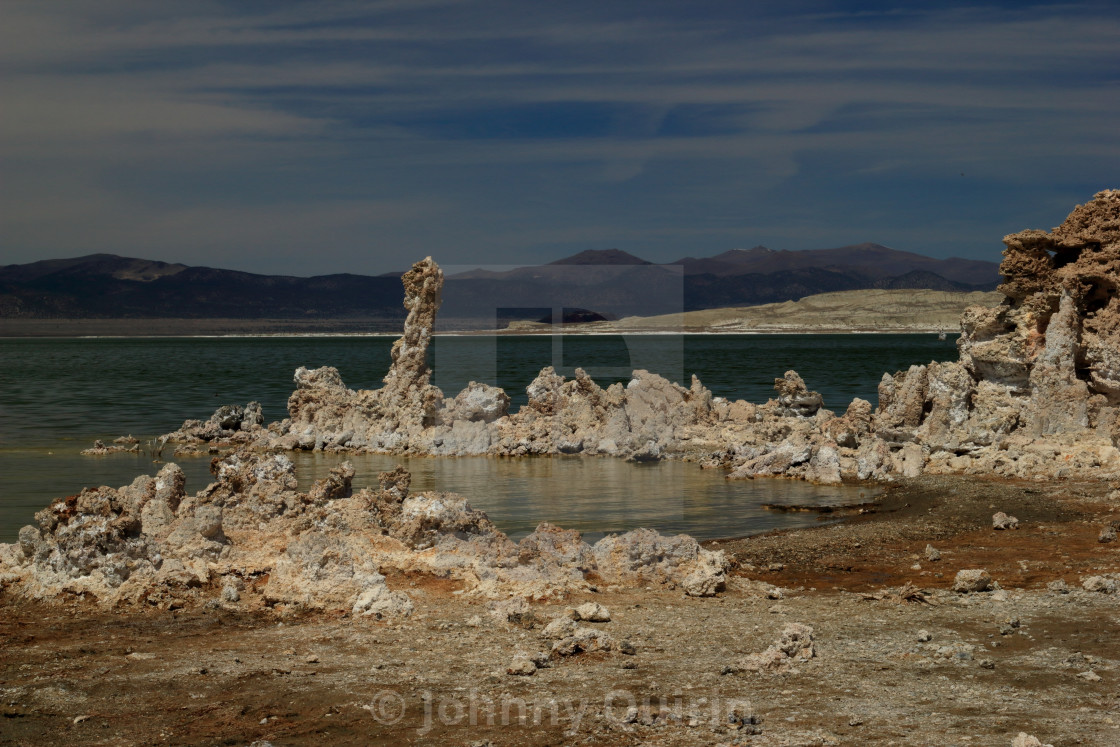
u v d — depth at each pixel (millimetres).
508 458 28422
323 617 13023
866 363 99500
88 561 14070
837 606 13656
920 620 12719
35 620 12891
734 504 23156
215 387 66188
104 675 10648
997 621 12578
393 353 35875
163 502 15969
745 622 12727
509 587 14102
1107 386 28047
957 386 28438
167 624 12664
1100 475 24469
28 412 47875
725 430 31922
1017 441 27234
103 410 48906
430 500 15797
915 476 26234
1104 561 16281
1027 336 28297
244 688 10211
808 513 22000
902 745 8523
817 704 9602
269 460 17031
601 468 21766
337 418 34750
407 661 11078
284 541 15453
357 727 9148
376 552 15172
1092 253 28547
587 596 14102
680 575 15094
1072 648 11328
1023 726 8914
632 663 10969
